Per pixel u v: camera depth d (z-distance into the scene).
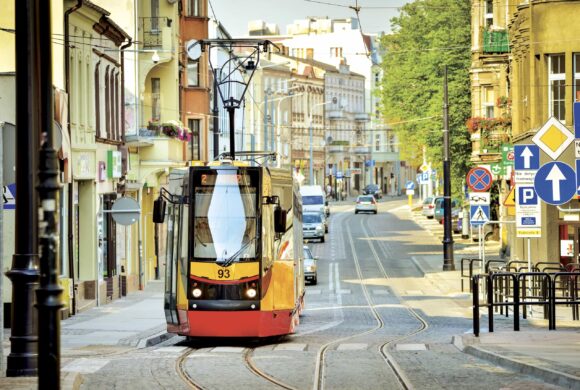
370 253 98.50
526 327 37.88
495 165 75.44
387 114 131.88
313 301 61.25
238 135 137.38
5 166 25.36
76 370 25.73
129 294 61.47
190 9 87.69
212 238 34.22
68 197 47.62
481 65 86.00
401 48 126.81
